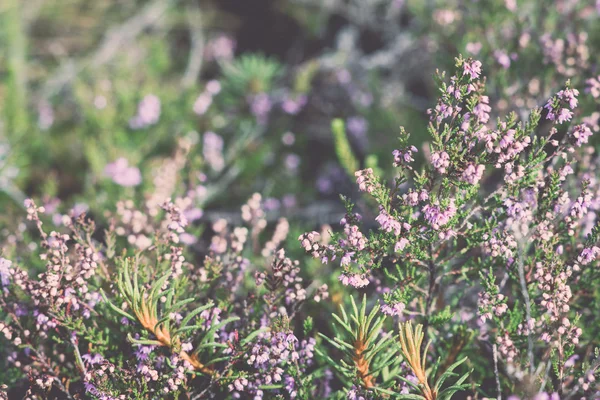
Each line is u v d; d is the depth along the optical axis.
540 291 0.42
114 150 0.65
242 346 0.39
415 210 0.43
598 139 0.48
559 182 0.39
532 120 0.38
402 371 0.41
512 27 0.56
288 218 0.63
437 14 0.60
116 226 0.53
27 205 0.40
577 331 0.39
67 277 0.40
